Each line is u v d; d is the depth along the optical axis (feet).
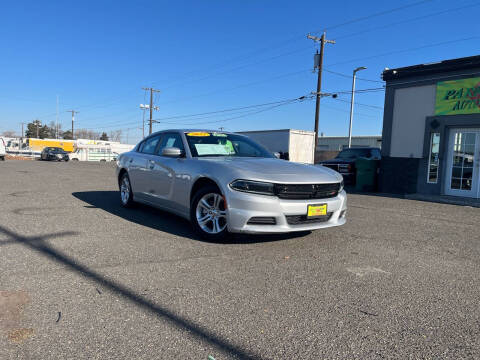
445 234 16.96
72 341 6.90
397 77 35.81
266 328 7.58
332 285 9.99
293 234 15.55
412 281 10.51
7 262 11.02
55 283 9.56
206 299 8.87
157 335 7.20
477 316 8.38
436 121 33.12
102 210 20.16
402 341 7.22
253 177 12.82
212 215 13.84
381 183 37.24
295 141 79.15
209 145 16.79
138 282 9.80
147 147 19.90
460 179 31.91
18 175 42.65
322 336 7.32
